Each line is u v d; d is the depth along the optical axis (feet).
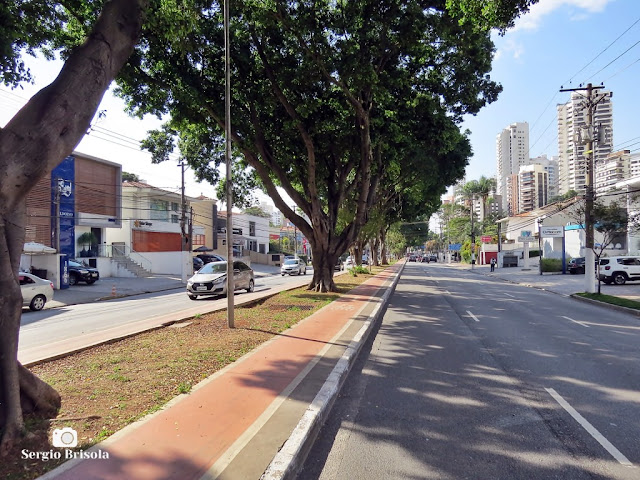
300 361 22.38
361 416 16.15
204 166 63.10
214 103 43.60
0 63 23.79
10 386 12.21
